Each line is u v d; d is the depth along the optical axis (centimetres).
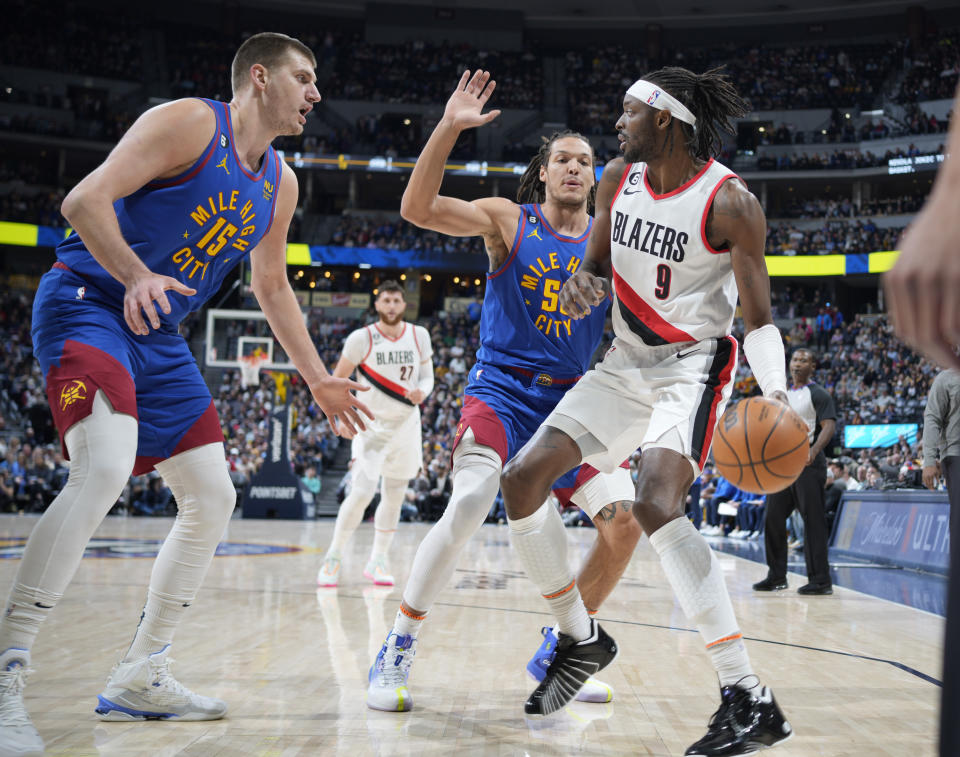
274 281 268
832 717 242
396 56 3209
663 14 3231
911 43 3002
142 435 228
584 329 293
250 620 398
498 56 3238
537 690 235
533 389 288
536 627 391
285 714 233
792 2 3089
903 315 68
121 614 406
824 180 2817
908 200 2766
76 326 218
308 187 3003
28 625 200
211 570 636
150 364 230
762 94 3055
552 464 226
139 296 198
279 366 1582
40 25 2891
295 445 1989
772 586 593
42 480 1636
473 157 3019
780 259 2692
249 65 236
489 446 272
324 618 409
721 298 228
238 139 235
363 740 209
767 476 193
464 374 2500
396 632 250
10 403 2161
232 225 238
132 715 223
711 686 279
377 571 573
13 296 2602
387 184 3086
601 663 235
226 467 238
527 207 299
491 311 299
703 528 1472
